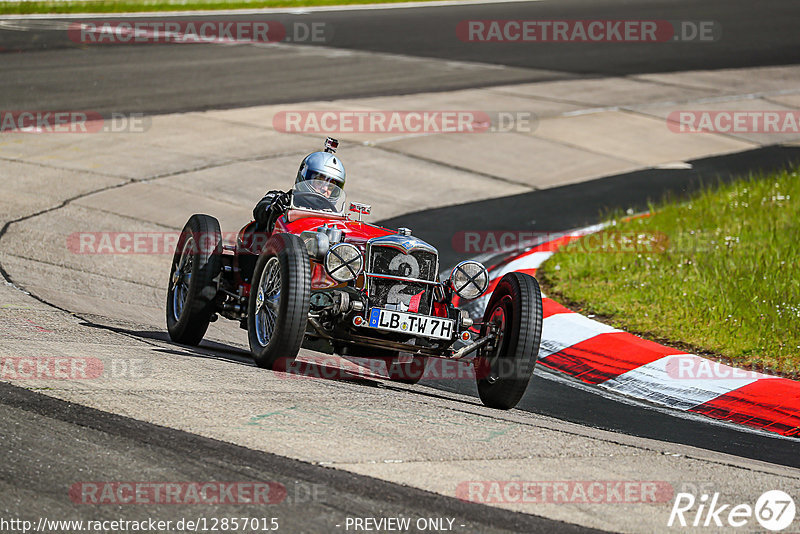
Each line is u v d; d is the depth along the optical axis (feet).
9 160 186.39
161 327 107.86
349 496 55.93
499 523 54.49
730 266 137.39
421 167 206.59
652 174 216.95
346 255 84.74
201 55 309.42
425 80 291.79
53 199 164.76
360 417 72.08
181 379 77.10
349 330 86.28
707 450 79.30
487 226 170.71
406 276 88.89
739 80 323.16
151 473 56.85
